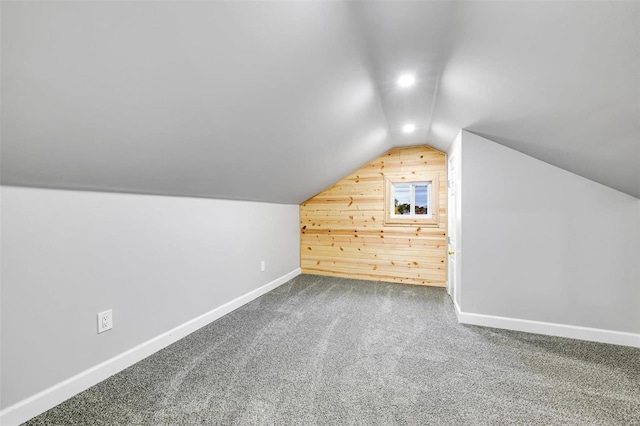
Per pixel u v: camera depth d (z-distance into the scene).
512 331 2.23
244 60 1.19
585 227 2.08
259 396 1.44
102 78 0.95
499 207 2.28
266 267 3.35
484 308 2.34
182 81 1.13
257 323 2.39
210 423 1.26
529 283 2.22
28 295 1.29
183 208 2.18
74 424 1.25
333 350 1.92
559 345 1.99
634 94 1.11
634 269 1.99
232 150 1.86
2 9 0.67
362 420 1.28
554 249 2.15
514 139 2.07
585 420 1.27
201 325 2.32
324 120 2.09
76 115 1.04
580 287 2.10
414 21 1.22
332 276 4.08
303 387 1.52
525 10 0.95
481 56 1.33
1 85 0.82
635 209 1.98
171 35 0.93
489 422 1.26
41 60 0.81
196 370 1.68
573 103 1.35
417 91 1.98
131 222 1.78
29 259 1.29
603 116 1.32
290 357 1.83
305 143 2.32
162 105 1.20
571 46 1.04
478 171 2.34
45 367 1.35
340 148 2.82
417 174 3.65
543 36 1.04
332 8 1.12
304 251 4.22
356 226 3.96
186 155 1.65
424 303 2.90
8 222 1.23
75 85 0.93
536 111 1.58
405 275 3.73
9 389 1.23
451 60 1.49
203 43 1.02
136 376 1.62
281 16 1.06
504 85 1.49
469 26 1.17
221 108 1.41
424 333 2.19
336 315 2.57
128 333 1.75
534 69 1.25
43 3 0.69
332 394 1.46
